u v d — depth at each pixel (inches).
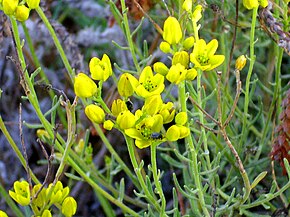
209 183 11.6
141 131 8.6
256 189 13.7
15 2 9.3
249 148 13.4
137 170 9.4
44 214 9.1
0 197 17.2
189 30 13.3
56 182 9.2
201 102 11.2
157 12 17.3
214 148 14.5
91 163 14.7
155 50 17.8
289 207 12.6
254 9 10.7
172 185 16.6
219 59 9.3
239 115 14.2
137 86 8.8
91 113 8.7
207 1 14.1
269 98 16.0
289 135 11.5
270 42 14.9
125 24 12.0
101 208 17.5
